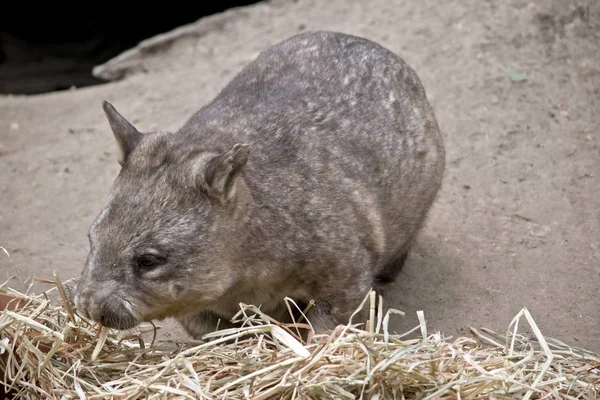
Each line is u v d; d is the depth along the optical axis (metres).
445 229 15.86
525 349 11.70
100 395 10.23
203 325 12.45
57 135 20.27
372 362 10.05
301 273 11.55
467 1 22.14
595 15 20.94
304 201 11.50
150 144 11.24
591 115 18.55
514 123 18.44
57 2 33.34
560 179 16.91
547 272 14.54
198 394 9.93
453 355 10.35
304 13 23.72
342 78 13.10
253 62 13.88
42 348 11.18
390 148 13.00
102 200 17.55
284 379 9.88
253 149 11.57
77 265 15.36
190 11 33.62
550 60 20.12
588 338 12.82
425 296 14.14
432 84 19.80
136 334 11.85
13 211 17.33
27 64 30.48
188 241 10.58
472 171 17.25
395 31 21.80
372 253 12.40
